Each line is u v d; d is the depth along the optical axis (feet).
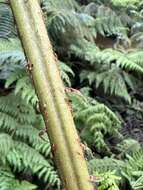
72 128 2.76
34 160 5.74
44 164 5.74
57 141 2.73
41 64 2.84
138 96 9.22
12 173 5.77
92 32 9.44
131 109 8.70
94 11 10.49
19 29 2.92
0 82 7.34
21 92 6.62
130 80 8.96
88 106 7.25
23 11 2.92
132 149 7.12
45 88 2.80
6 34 8.00
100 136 7.01
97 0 11.50
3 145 5.68
